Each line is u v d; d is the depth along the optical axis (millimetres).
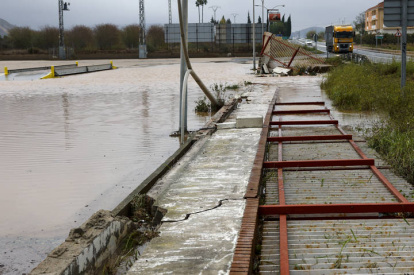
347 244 4664
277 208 5449
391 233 4930
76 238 4465
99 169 8898
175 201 5855
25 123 14375
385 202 5902
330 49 55750
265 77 32250
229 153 8609
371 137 9820
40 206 6836
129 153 10211
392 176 7105
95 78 35062
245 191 6098
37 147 10852
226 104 16219
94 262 4410
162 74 37844
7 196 7297
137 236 5340
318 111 14195
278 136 10523
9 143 11320
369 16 114125
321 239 4832
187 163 7996
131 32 89500
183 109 11086
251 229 4750
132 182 8039
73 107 18156
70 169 8883
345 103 15359
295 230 5117
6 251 5328
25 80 34188
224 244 4445
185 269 3975
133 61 66375
